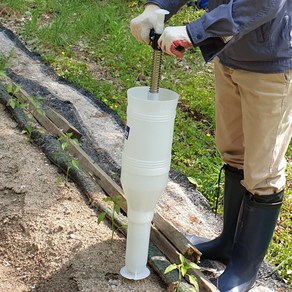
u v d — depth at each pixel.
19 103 3.30
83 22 5.70
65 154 2.86
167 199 2.88
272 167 2.09
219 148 2.36
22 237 2.37
